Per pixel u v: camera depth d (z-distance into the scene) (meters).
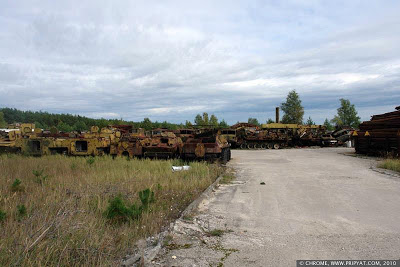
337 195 8.69
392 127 20.73
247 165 17.02
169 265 4.32
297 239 5.30
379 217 6.53
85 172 11.87
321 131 39.84
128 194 8.02
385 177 11.97
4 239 4.45
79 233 4.82
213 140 17.50
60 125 70.50
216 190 9.70
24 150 19.31
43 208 6.16
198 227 5.95
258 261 4.43
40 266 3.81
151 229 5.52
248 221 6.36
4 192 8.02
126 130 24.33
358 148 24.45
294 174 13.05
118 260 4.35
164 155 18.12
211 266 4.29
